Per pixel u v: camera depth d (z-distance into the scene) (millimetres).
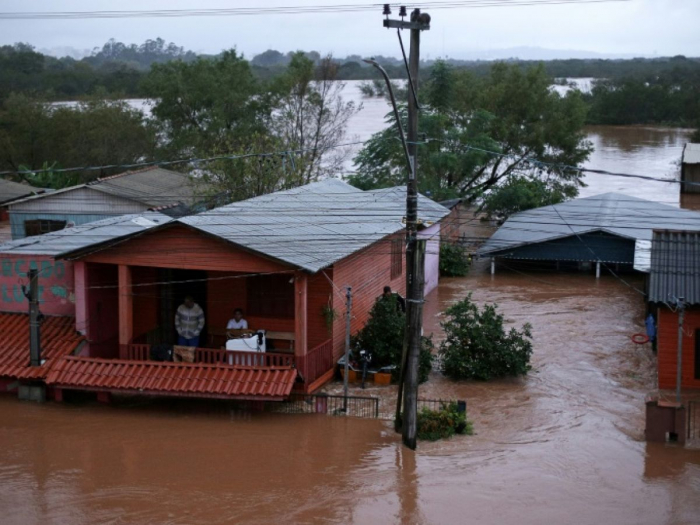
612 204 42062
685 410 19016
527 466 17469
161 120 62312
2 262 23094
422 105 56031
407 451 18297
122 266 21391
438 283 37062
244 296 23438
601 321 30000
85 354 21859
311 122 57219
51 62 149625
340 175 60000
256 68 129875
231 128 60406
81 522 15094
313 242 22484
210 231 21578
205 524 15016
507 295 34500
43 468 17406
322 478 16906
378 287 27047
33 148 61156
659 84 121938
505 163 58062
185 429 19625
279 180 40344
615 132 105625
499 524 14992
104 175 60531
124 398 21969
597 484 16625
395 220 27297
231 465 17547
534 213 42219
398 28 15852
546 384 22984
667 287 22500
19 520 15172
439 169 49156
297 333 20781
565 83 164500
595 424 19922
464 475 17031
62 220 38031
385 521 15125
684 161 60188
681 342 20672
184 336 22141
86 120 60875
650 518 15172
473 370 23078
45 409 21000
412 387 18281
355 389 22219
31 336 21188
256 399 19516
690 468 17375
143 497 16047
